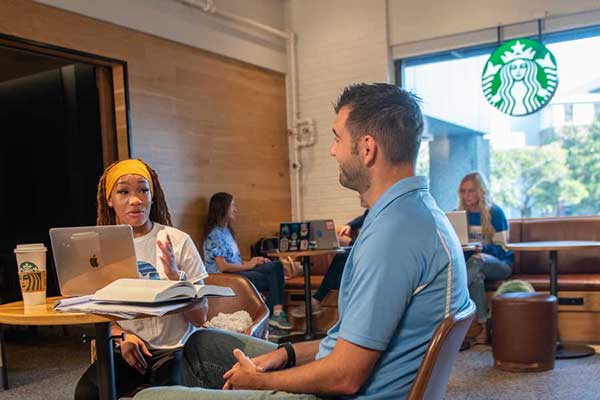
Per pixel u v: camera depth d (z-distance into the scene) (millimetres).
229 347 1751
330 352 1255
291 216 6070
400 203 1229
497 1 5137
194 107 4863
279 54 5945
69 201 4359
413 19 5508
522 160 5160
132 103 4270
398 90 1343
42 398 3154
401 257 1151
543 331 3350
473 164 5367
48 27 3699
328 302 4734
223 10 5152
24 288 1672
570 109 4965
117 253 1669
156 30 4484
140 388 2053
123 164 2076
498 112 5242
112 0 4117
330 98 5871
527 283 3977
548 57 4887
